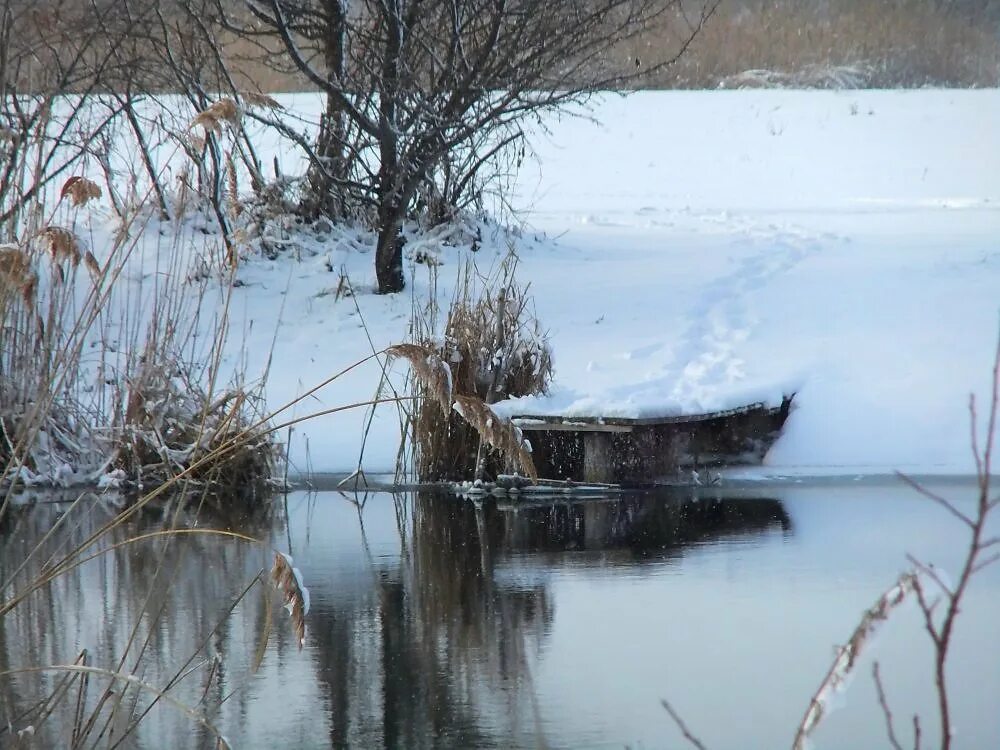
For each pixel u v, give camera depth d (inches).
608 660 457.1
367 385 992.9
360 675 447.2
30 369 767.1
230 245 523.5
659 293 1178.6
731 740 382.6
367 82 1296.8
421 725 400.8
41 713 414.6
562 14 1190.9
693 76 3607.3
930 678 434.0
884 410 856.3
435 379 340.2
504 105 1148.5
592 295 1186.6
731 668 445.1
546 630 492.1
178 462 773.9
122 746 388.5
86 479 800.3
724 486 775.7
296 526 688.4
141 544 653.9
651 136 2847.0
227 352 1056.8
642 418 768.3
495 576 574.9
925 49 3735.2
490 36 1123.3
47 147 1139.9
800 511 696.4
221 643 486.9
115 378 804.6
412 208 1393.9
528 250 1376.7
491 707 414.0
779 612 507.2
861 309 1053.8
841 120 3009.4
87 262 425.4
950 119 2982.3
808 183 2317.9
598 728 395.5
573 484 779.4
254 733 397.4
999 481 752.3
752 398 834.2
